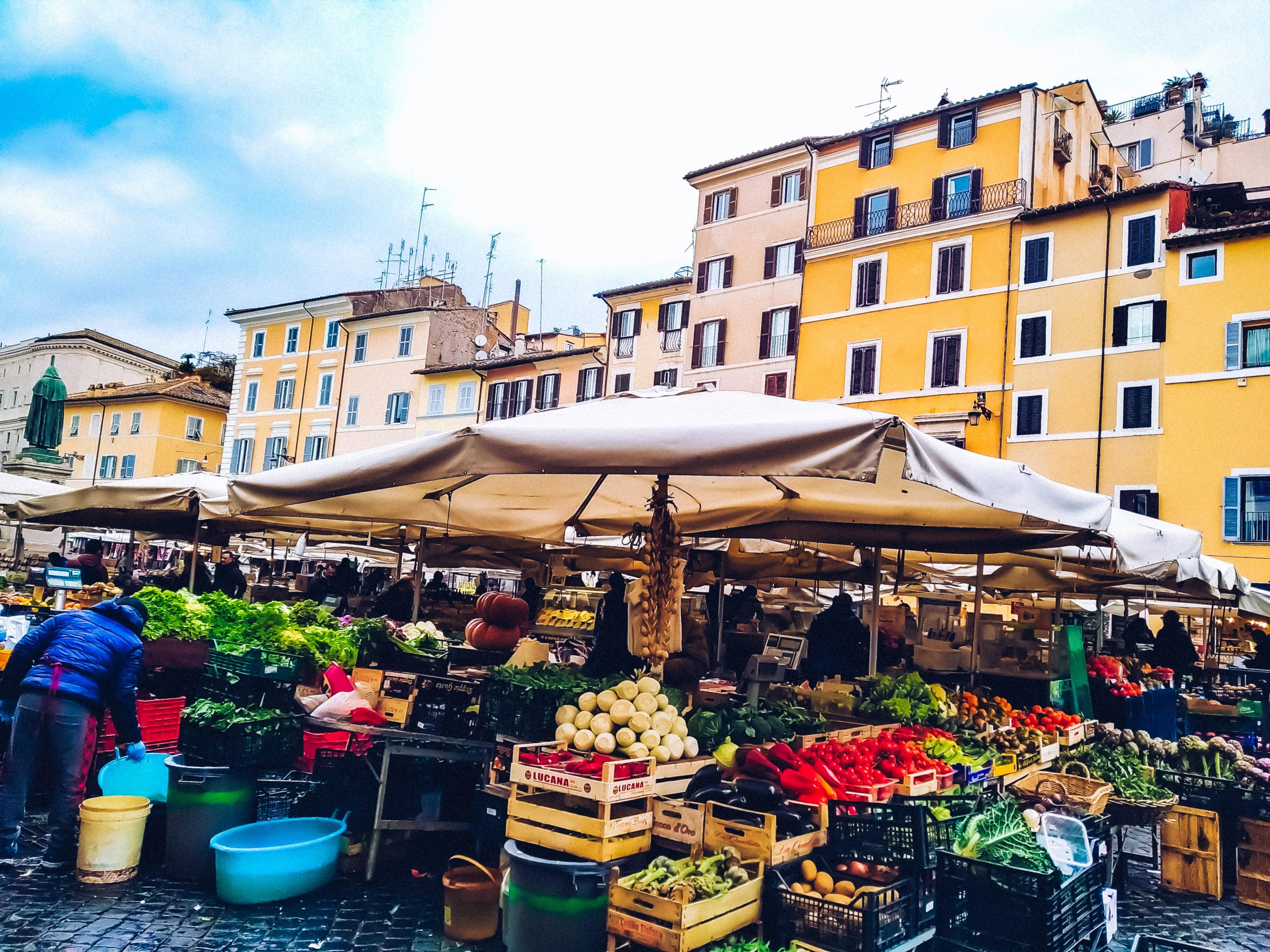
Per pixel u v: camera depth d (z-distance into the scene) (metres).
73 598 12.20
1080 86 35.81
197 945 4.79
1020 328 30.58
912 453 4.23
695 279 40.25
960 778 5.99
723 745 5.55
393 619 12.49
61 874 5.71
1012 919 4.48
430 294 51.28
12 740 5.77
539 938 4.21
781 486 7.52
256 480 6.00
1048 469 29.31
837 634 9.80
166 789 6.32
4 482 13.33
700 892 4.20
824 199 36.62
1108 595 14.55
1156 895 7.17
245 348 55.59
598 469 4.54
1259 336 26.50
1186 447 27.03
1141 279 28.53
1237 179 46.34
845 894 4.44
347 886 5.84
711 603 14.61
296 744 6.21
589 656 9.05
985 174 32.41
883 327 33.69
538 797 5.12
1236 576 11.39
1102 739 8.55
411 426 48.38
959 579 13.34
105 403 59.91
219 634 7.60
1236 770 7.69
